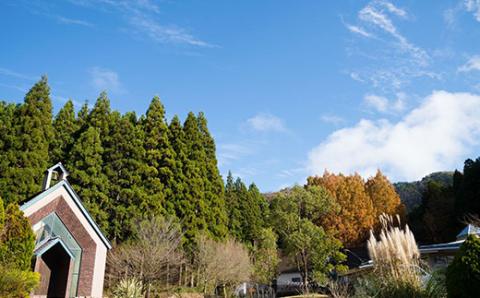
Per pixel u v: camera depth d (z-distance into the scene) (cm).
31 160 2312
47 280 1652
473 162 3250
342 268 2623
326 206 3209
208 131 3684
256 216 4031
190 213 2811
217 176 3412
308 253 2842
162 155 3008
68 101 3056
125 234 2477
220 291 2539
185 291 2356
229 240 2806
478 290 643
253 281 2870
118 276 2061
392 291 834
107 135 2872
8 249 1095
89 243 1759
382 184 4072
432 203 3600
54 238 1605
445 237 3325
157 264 2059
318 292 2300
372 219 3697
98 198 2505
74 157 2609
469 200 3036
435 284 801
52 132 2586
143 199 2600
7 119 2419
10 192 2177
